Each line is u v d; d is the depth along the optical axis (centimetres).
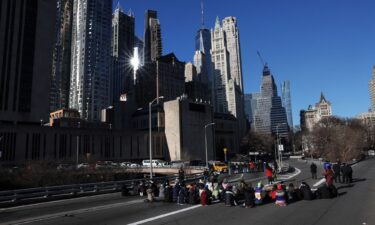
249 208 1781
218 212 1683
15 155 8356
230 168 5106
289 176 3984
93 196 2578
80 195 2570
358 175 3784
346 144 8925
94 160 7194
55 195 2417
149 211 1759
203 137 12875
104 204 2077
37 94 10456
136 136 11262
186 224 1398
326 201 1939
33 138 8800
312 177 3522
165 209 1819
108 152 10375
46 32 11006
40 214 1727
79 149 9669
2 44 9925
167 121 12319
